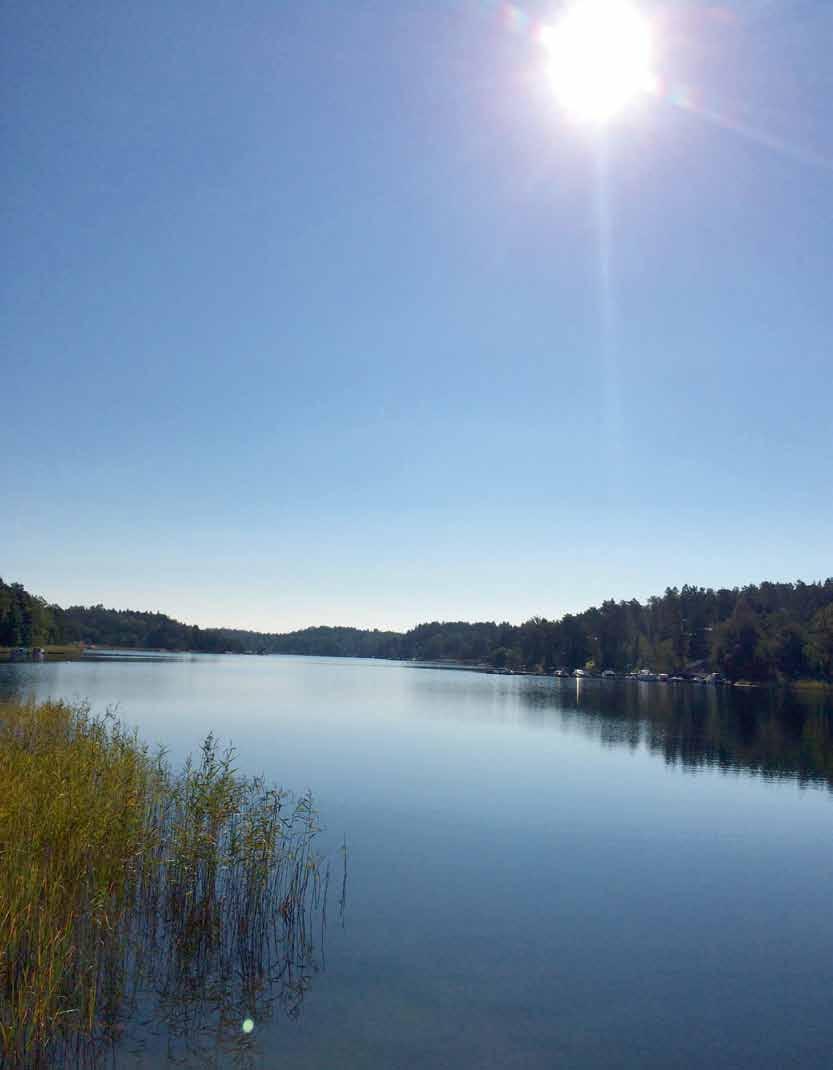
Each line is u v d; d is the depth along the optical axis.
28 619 146.12
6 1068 9.73
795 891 18.61
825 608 130.25
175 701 63.34
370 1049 10.72
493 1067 10.43
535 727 56.81
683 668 149.25
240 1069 10.04
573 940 15.02
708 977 13.57
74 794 15.67
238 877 15.64
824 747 47.91
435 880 18.33
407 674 162.25
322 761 35.88
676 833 24.42
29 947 11.27
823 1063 10.78
